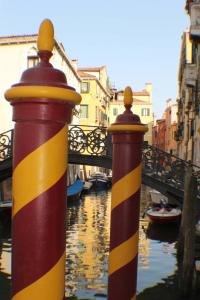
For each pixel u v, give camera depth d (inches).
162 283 373.7
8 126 927.0
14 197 71.3
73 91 72.5
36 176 69.7
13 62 944.3
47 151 70.3
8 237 572.7
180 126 1475.1
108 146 499.8
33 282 69.0
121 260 128.2
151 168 478.3
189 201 355.6
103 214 843.4
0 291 355.9
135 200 130.3
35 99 69.3
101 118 1953.7
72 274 399.2
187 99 1152.2
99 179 1477.6
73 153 502.9
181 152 1491.1
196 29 418.6
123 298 127.1
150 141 2662.4
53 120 70.6
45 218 69.5
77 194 1074.1
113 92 2647.6
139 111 2669.8
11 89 70.9
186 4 654.5
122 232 128.6
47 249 69.5
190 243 348.5
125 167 129.1
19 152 71.2
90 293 344.2
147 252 497.4
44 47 75.4
